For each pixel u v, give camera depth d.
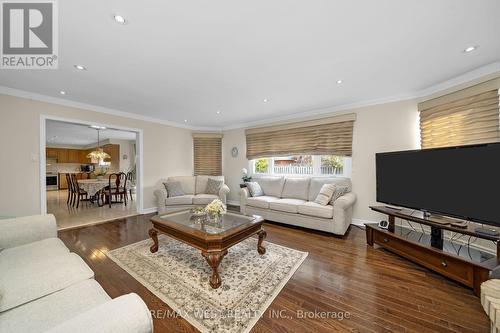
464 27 1.66
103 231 3.34
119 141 8.33
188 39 1.81
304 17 1.54
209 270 2.09
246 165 5.39
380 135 3.43
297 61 2.20
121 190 5.87
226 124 5.54
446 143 2.67
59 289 1.10
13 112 2.96
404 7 1.44
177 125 5.30
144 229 3.44
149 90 3.01
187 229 2.11
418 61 2.21
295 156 4.64
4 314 0.91
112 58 2.11
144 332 0.63
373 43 1.88
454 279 1.84
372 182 3.52
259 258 2.36
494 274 1.34
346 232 3.27
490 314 1.07
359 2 1.40
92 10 1.45
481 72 2.33
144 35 1.74
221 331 1.33
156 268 2.12
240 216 2.65
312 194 3.84
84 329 0.56
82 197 6.12
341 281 1.91
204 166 5.70
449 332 1.33
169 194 4.51
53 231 1.78
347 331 1.34
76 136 7.25
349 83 2.80
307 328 1.36
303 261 2.30
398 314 1.49
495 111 2.20
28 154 3.09
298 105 3.81
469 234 1.85
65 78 2.59
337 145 3.85
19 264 1.28
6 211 2.92
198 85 2.84
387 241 2.52
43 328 0.85
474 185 1.89
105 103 3.66
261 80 2.69
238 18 1.55
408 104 3.18
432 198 2.22
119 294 1.71
